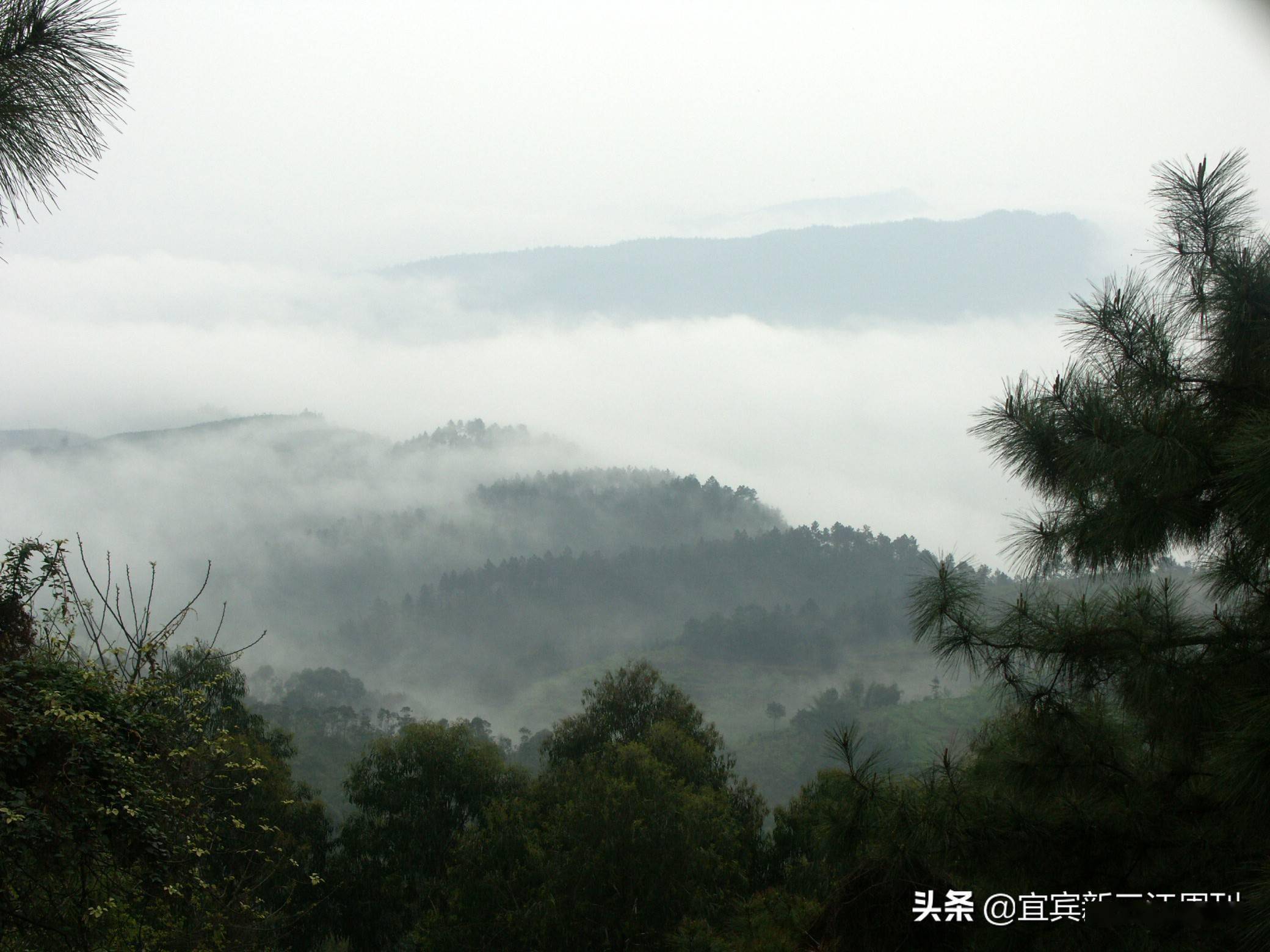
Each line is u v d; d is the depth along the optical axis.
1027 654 4.75
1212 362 4.64
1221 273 4.51
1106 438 4.40
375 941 20.23
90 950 4.66
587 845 16.28
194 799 5.29
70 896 4.58
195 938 5.30
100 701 4.88
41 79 3.50
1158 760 4.74
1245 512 3.93
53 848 4.36
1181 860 4.49
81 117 3.63
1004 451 4.93
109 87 3.64
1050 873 4.62
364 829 21.48
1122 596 4.61
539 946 15.96
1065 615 4.68
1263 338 4.43
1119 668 4.57
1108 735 4.78
